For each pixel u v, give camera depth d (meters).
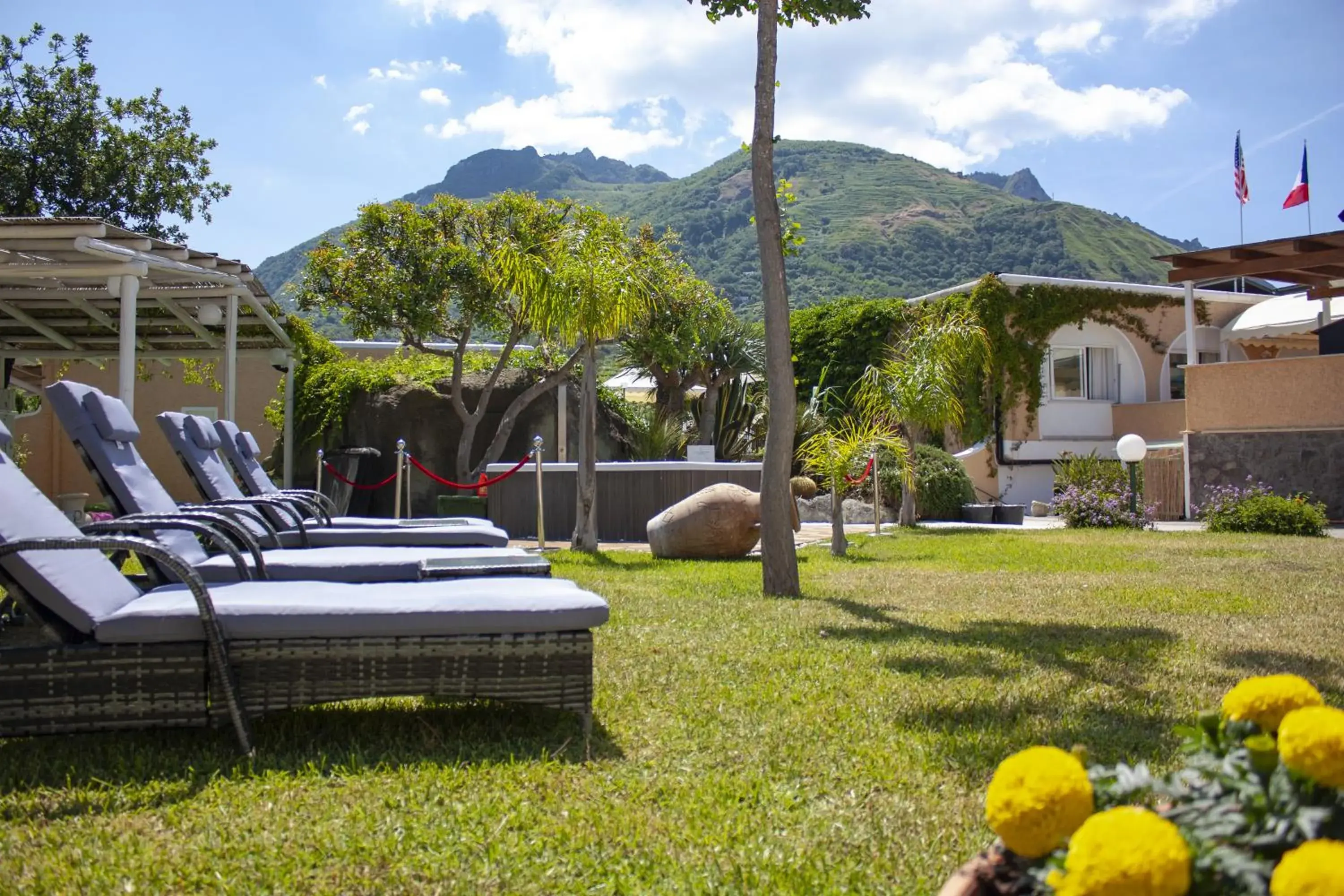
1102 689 4.03
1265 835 1.16
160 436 20.38
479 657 3.13
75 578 3.01
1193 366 15.91
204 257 9.84
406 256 15.34
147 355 14.91
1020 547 11.33
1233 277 15.09
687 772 2.94
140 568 6.29
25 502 3.15
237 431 6.88
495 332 16.05
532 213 15.57
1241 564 9.19
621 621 5.65
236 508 5.43
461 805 2.62
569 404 17.06
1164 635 5.36
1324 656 4.81
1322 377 14.70
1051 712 3.63
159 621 2.90
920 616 6.02
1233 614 6.20
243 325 14.12
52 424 19.83
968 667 4.46
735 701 3.77
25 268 8.55
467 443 15.58
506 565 4.18
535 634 3.18
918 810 2.63
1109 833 1.07
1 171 20.12
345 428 16.64
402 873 2.21
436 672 3.10
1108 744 3.19
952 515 17.50
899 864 2.28
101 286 11.81
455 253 15.01
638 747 3.19
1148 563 9.34
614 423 18.00
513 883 2.17
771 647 4.88
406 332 15.66
